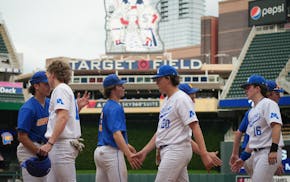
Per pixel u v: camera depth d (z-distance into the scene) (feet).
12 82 147.84
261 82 33.30
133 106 144.77
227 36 261.44
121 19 167.43
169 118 28.91
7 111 146.00
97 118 145.79
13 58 158.30
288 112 132.77
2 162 138.72
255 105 33.37
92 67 156.76
